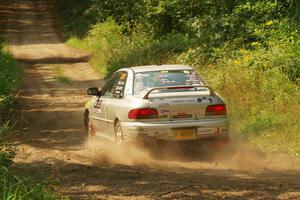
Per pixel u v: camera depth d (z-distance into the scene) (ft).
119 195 45.91
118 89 67.36
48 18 394.11
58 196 44.04
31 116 103.60
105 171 55.42
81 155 65.05
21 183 42.50
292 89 85.66
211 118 61.93
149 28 184.65
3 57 187.52
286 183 49.08
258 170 55.31
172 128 60.75
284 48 99.19
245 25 121.08
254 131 72.59
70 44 286.66
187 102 61.41
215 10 137.90
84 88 150.51
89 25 296.30
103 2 203.62
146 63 147.54
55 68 204.13
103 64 190.08
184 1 167.43
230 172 54.65
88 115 78.28
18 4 449.48
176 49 145.28
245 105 85.05
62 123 95.14
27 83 164.66
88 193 46.80
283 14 120.88
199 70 115.34
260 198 43.78
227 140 62.85
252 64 99.96
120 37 208.74
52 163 60.03
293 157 61.00
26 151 67.87
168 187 48.16
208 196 44.75
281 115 77.92
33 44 296.71
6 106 111.65
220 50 116.67
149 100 61.26
